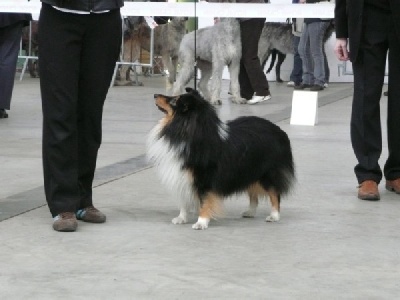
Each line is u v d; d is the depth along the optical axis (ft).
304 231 28.71
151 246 26.37
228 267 23.99
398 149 35.24
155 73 104.94
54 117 28.55
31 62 96.68
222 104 71.00
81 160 29.71
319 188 36.47
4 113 59.98
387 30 33.94
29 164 41.81
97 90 29.30
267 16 52.60
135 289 21.83
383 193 35.73
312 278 22.97
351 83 94.38
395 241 27.37
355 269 23.94
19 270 23.56
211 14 53.01
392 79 34.76
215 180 28.55
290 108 68.08
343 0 35.01
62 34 28.07
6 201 33.14
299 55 86.94
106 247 26.22
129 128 55.72
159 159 28.78
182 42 72.23
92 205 30.19
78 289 21.83
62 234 27.91
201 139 28.14
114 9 28.66
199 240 27.25
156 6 53.01
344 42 35.58
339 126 57.11
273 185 30.14
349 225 29.66
